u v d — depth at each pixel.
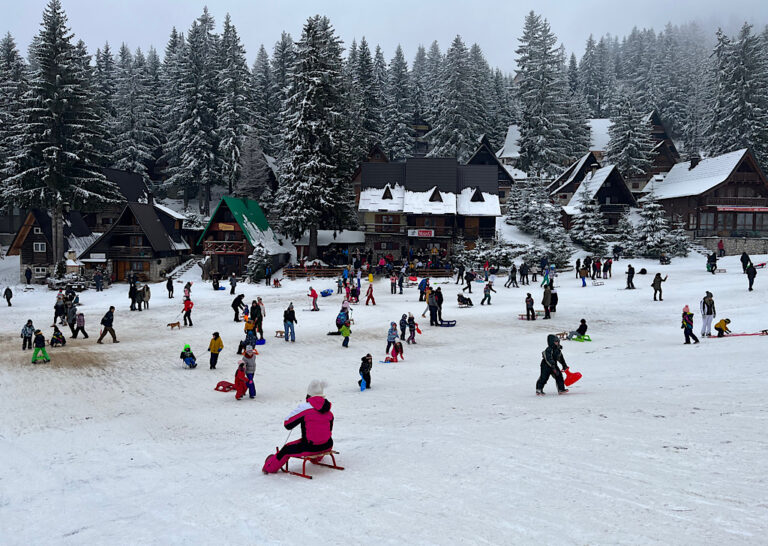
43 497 8.37
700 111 112.62
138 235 54.81
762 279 35.91
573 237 60.00
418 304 36.69
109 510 7.30
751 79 69.44
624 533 4.83
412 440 9.32
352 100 66.62
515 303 35.69
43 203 51.41
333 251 58.16
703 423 8.55
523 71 86.12
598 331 25.84
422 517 5.68
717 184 60.44
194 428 12.84
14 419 14.38
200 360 22.53
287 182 56.69
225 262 56.75
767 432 7.73
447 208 61.41
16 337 28.69
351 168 61.84
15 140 52.22
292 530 5.68
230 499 7.02
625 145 75.75
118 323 32.28
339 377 18.53
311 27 55.00
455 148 82.00
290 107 56.00
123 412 14.98
